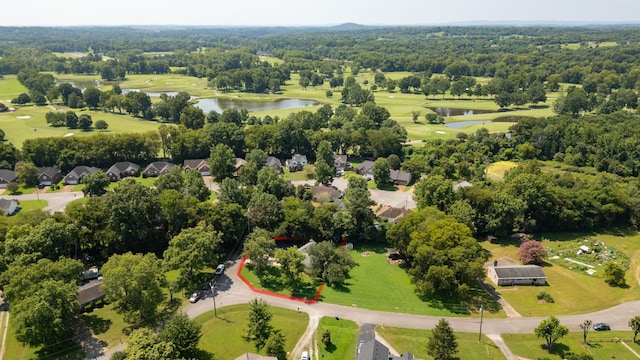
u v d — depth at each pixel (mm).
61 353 73188
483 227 121062
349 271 102188
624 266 105125
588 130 190000
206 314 83875
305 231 113312
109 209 102500
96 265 102438
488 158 186250
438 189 119812
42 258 87438
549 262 107125
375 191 153500
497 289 95375
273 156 186750
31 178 153250
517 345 76875
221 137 183625
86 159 170500
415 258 93625
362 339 78000
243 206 122562
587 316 85875
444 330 70625
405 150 188875
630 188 139500
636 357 73812
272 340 71375
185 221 108062
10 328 79312
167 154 191000
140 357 61062
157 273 84188
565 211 122375
